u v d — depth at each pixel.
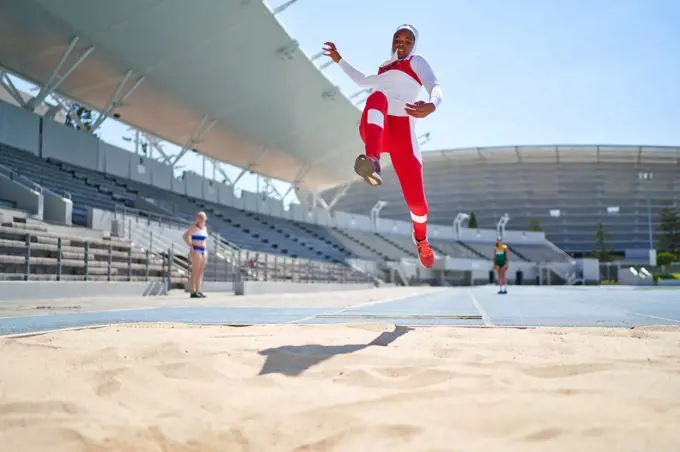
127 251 15.18
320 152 37.41
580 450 1.13
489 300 10.86
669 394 1.60
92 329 3.74
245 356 2.34
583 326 3.95
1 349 2.61
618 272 52.84
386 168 78.31
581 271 55.31
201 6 19.50
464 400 1.55
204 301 10.38
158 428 1.41
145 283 13.77
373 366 2.10
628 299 11.16
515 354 2.41
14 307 7.57
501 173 82.19
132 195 23.09
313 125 32.69
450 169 83.00
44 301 9.63
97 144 22.81
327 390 1.74
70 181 19.77
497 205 82.38
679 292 18.86
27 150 19.05
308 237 39.12
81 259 12.98
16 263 10.89
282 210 40.28
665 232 78.12
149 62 21.70
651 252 55.00
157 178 27.33
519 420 1.35
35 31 18.25
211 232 21.72
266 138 32.69
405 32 3.30
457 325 4.04
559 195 82.69
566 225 82.38
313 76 27.23
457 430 1.31
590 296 13.62
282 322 4.59
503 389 1.68
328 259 36.41
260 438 1.35
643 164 82.38
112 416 1.51
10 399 1.63
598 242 77.06
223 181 37.41
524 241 62.97
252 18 21.25
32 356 2.37
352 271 33.91
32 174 17.44
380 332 3.49
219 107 27.22
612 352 2.49
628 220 82.75
